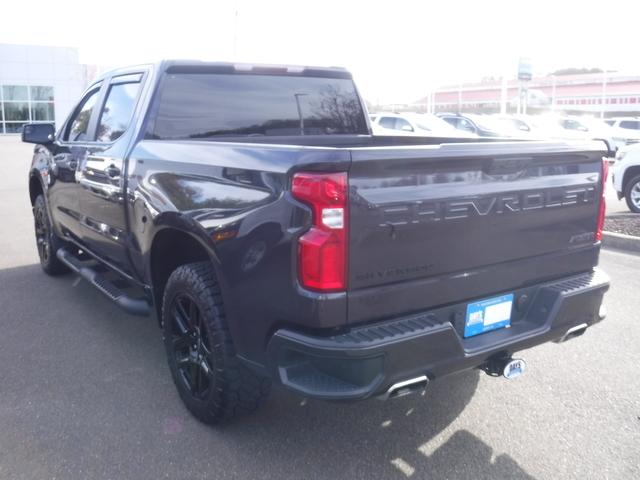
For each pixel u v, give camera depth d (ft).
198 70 13.97
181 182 11.13
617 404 12.45
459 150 9.26
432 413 12.06
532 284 10.99
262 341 9.54
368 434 11.30
